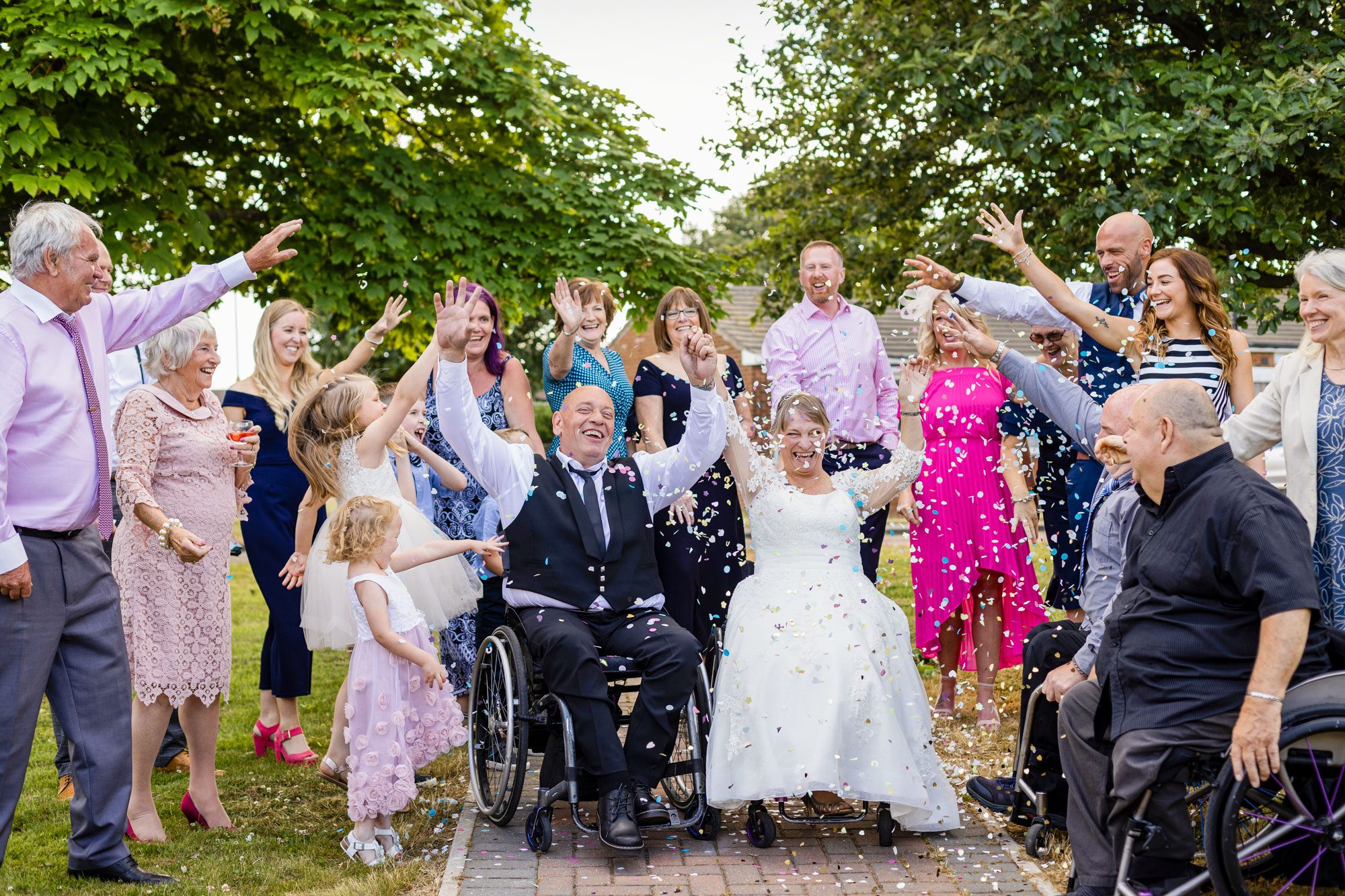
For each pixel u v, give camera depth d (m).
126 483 3.87
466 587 4.80
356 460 4.51
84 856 3.62
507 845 3.97
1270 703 2.81
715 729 3.95
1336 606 3.47
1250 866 3.26
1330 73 8.07
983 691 5.53
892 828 3.96
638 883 3.60
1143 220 4.62
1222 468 3.08
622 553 4.29
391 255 10.49
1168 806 3.05
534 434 5.33
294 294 10.89
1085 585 3.73
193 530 4.07
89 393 3.61
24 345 3.44
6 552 3.31
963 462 5.48
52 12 8.91
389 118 11.56
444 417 4.11
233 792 4.63
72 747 3.63
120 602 3.91
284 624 5.08
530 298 10.70
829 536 4.31
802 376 5.52
